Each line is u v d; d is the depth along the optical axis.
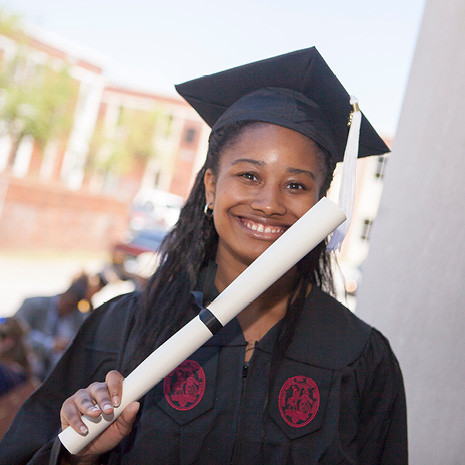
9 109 19.31
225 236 1.30
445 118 1.70
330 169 1.36
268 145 1.26
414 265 1.70
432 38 1.87
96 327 1.45
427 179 1.72
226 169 1.30
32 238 15.43
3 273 12.06
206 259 1.48
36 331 4.14
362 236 20.38
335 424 1.29
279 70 1.38
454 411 1.45
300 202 1.26
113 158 25.17
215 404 1.30
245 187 1.27
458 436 1.42
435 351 1.54
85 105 23.89
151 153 27.50
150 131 27.45
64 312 4.15
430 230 1.66
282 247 1.07
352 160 1.26
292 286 1.41
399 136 1.99
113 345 1.41
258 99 1.37
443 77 1.75
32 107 19.66
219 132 1.38
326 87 1.36
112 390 1.13
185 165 28.20
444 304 1.55
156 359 1.12
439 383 1.51
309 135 1.29
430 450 1.49
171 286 1.43
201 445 1.27
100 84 23.98
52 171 23.19
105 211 18.14
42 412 1.39
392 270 1.81
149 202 21.33
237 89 1.49
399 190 1.88
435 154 1.71
